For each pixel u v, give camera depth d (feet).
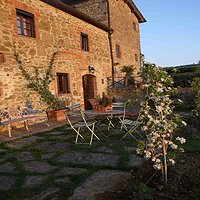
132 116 25.89
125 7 49.65
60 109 26.22
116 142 14.98
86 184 8.59
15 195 8.17
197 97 20.97
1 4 21.22
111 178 9.04
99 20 42.32
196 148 12.26
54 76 27.96
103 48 40.63
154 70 8.68
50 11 27.71
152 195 7.25
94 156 12.12
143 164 10.41
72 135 17.80
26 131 20.06
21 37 23.47
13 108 21.79
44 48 26.58
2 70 21.18
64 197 7.72
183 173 8.95
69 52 31.04
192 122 19.72
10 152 13.89
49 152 13.47
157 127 8.46
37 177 9.69
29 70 24.32
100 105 17.47
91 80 38.24
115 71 44.04
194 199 7.12
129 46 51.47
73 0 43.52
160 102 8.59
